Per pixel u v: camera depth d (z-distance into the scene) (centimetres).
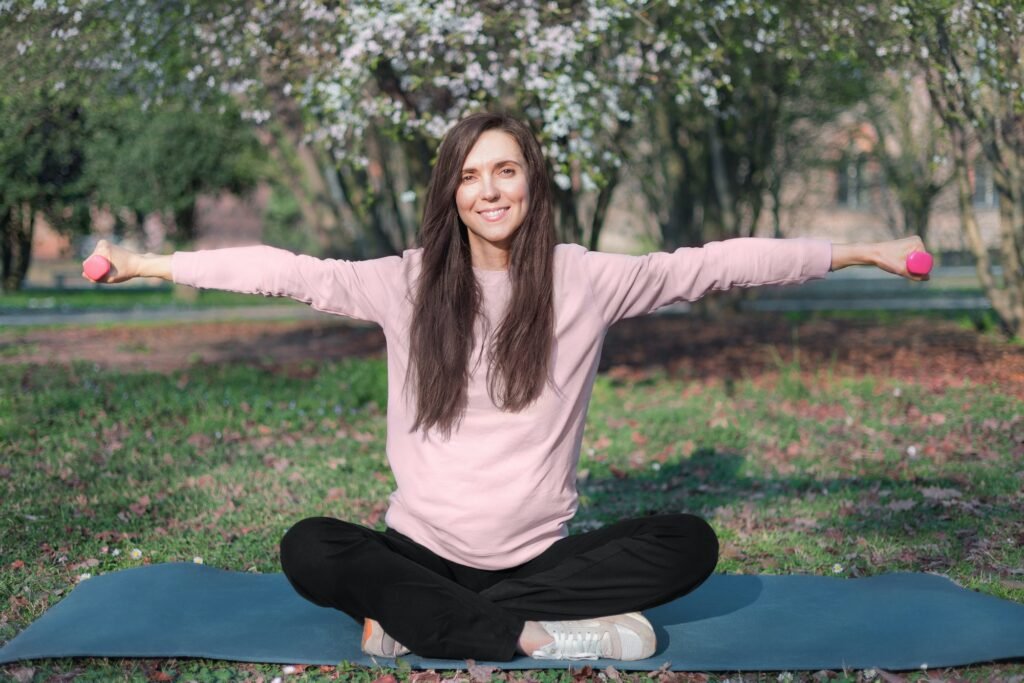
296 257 298
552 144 697
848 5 689
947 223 2061
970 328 1273
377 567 290
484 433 290
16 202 1953
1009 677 290
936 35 689
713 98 733
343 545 292
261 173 2219
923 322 1454
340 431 719
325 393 841
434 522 295
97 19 694
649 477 587
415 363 290
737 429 707
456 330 286
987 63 684
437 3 636
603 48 747
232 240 3238
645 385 943
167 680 297
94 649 310
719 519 488
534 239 289
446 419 287
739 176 1573
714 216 1520
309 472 594
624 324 1576
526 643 296
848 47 729
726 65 790
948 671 295
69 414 743
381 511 513
